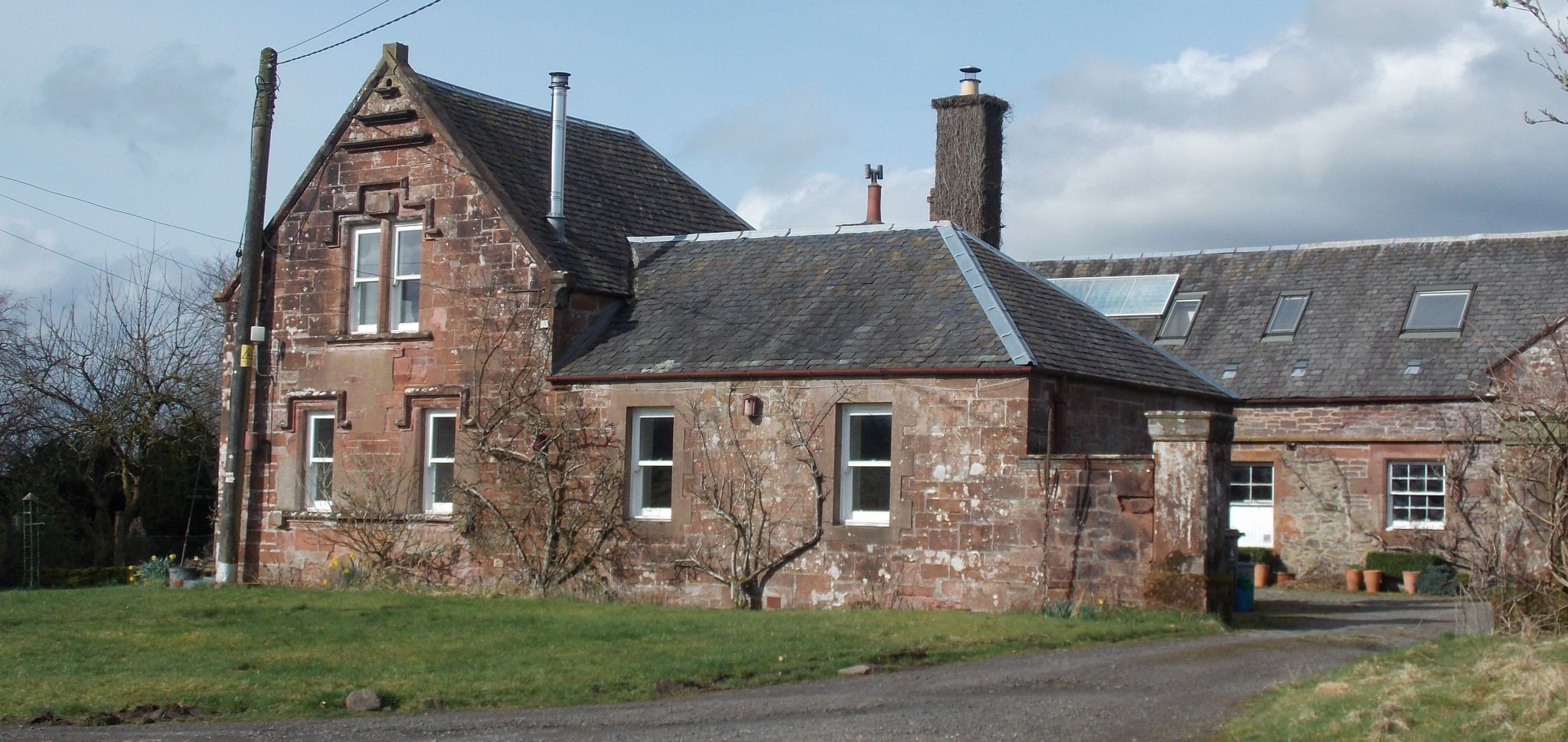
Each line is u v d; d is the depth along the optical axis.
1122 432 21.08
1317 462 29.16
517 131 25.08
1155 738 10.26
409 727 11.15
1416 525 28.23
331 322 24.11
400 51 24.00
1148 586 17.55
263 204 24.05
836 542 19.78
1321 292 31.88
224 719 11.66
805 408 20.11
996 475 18.80
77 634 16.27
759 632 15.89
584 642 15.27
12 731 11.20
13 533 32.81
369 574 23.08
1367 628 17.72
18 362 39.00
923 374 19.30
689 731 10.74
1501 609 13.77
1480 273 30.62
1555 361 25.58
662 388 21.12
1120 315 33.38
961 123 31.17
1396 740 9.31
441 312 23.02
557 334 22.09
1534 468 13.66
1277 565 29.44
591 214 24.47
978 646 14.92
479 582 22.25
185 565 25.56
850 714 11.33
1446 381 28.39
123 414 38.41
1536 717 9.27
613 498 21.33
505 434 22.22
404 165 23.59
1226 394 23.77
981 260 21.75
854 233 23.27
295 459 24.31
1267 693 11.96
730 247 23.88
